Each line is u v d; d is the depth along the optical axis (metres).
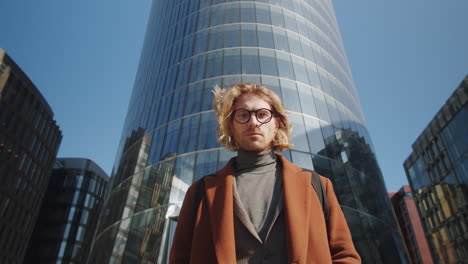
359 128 22.53
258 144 1.89
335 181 16.47
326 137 18.64
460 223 40.09
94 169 72.62
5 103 47.72
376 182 19.08
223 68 21.47
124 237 15.75
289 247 1.37
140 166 19.00
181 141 18.02
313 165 16.55
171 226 14.73
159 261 13.72
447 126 41.56
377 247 14.87
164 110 21.16
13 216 48.34
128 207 17.20
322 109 20.45
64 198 65.75
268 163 1.92
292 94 20.11
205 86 20.56
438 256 45.91
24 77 52.00
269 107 2.08
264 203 1.67
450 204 42.03
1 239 45.38
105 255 15.95
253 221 1.59
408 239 80.00
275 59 22.41
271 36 24.45
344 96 24.17
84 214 65.50
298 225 1.44
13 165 48.78
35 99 54.72
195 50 24.02
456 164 39.97
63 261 58.41
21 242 50.12
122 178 20.00
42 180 56.75
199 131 17.92
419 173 50.66
